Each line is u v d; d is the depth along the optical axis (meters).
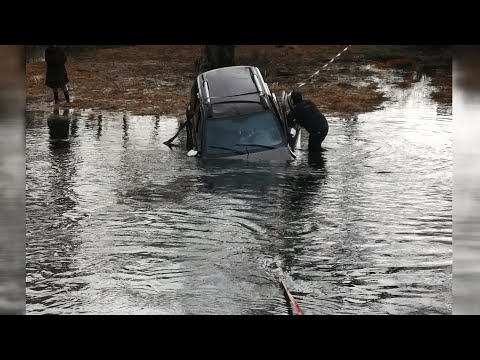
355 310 7.04
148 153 15.12
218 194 11.73
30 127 18.69
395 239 9.40
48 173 13.50
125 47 32.78
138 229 10.00
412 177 12.77
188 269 8.37
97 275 8.20
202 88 14.80
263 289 7.68
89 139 16.98
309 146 15.20
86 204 11.34
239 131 13.83
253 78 14.95
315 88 23.50
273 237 9.55
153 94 23.72
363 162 13.92
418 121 18.34
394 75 25.70
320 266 8.41
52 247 9.23
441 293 7.47
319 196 11.55
